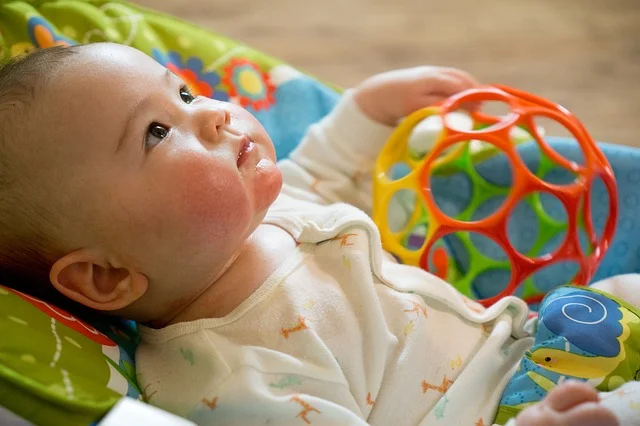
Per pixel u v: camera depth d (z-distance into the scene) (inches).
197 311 33.5
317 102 49.5
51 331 29.1
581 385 27.2
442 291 35.5
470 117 41.4
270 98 48.4
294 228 36.1
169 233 30.3
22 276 32.8
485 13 74.8
